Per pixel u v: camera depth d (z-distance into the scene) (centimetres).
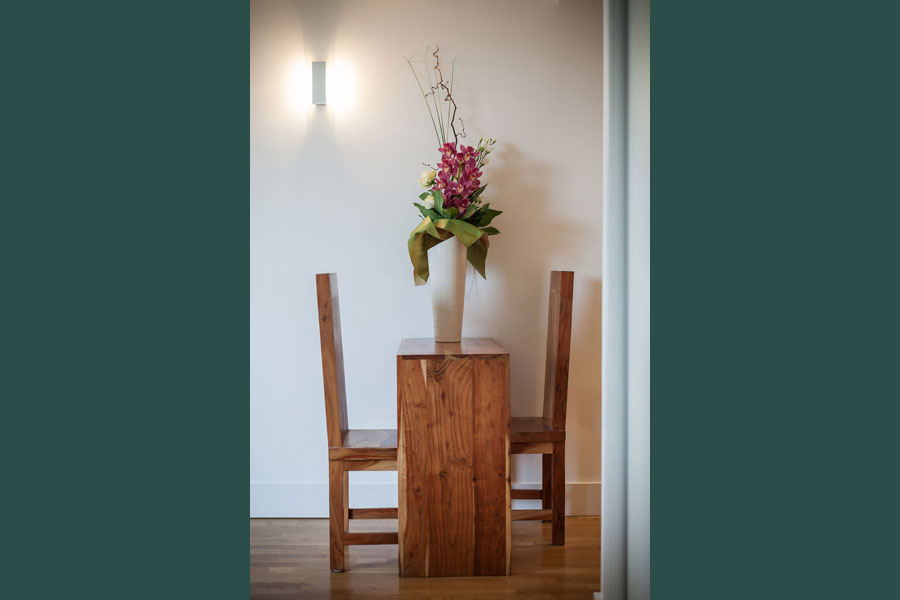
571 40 405
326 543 372
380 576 332
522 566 341
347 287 407
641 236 285
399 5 404
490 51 405
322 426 409
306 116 404
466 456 332
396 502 409
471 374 332
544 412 397
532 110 405
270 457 409
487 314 408
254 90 404
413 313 407
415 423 331
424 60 404
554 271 380
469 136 405
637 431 285
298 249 406
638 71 285
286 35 404
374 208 405
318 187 405
